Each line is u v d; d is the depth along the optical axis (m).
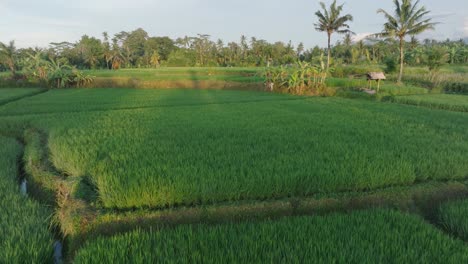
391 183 7.05
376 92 27.39
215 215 6.00
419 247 4.40
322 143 9.49
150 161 7.57
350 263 4.05
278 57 79.56
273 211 6.15
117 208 6.13
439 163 7.68
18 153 10.32
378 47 71.81
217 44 97.81
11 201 6.41
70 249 5.58
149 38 100.75
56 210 6.43
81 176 7.51
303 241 4.54
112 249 4.40
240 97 26.09
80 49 75.75
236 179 6.42
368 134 11.02
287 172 6.87
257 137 10.45
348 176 6.82
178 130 11.71
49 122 13.84
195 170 6.80
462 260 4.13
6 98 23.81
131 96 26.67
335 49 74.31
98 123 13.38
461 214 5.58
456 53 62.97
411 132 11.58
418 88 28.94
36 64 37.31
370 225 4.99
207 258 4.12
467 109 19.56
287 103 21.77
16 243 4.86
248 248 4.43
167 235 4.77
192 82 36.03
